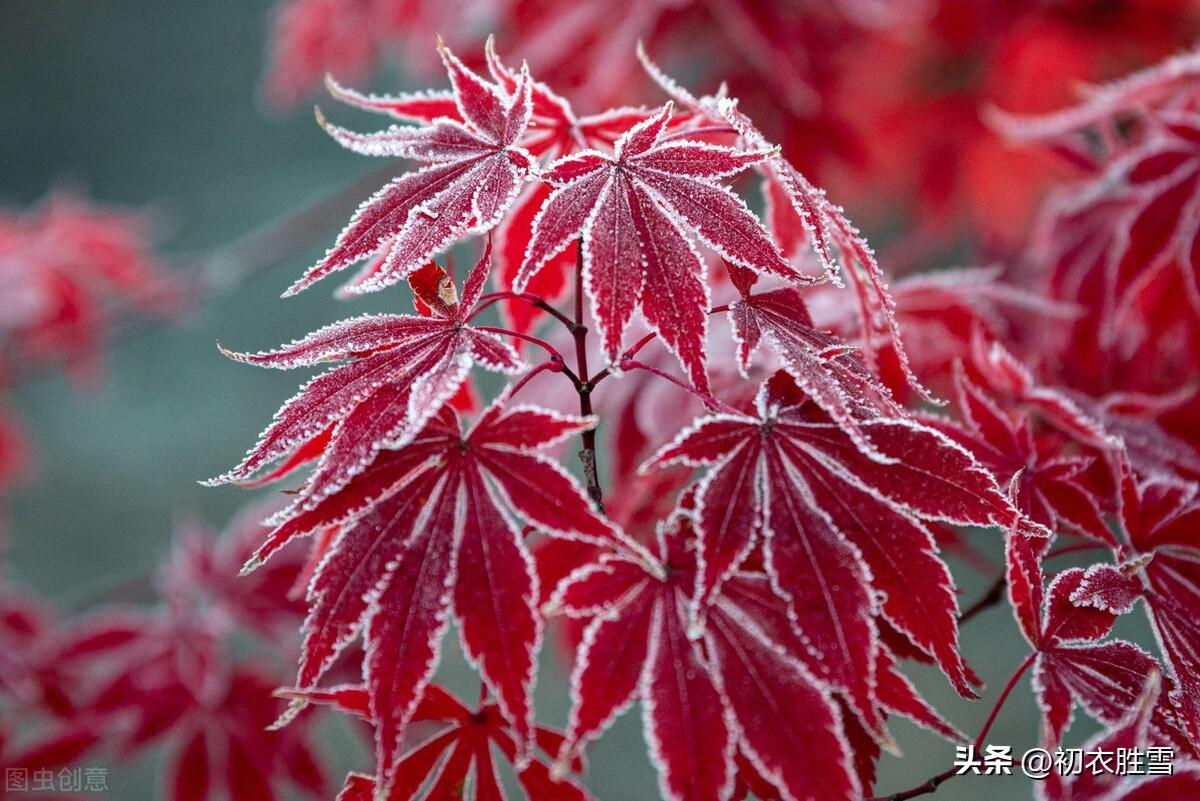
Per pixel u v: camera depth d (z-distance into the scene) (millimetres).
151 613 817
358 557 516
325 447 535
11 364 1202
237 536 848
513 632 511
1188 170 626
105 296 1272
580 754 519
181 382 2234
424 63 999
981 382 608
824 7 842
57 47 2775
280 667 872
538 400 609
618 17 777
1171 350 660
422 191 533
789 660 516
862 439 516
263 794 757
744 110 819
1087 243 658
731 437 524
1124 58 943
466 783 534
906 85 963
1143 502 558
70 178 2441
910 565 518
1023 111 972
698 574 514
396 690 510
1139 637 818
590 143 565
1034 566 533
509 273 568
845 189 1007
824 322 598
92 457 2053
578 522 515
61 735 765
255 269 1204
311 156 2531
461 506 518
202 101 2689
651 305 522
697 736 512
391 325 530
